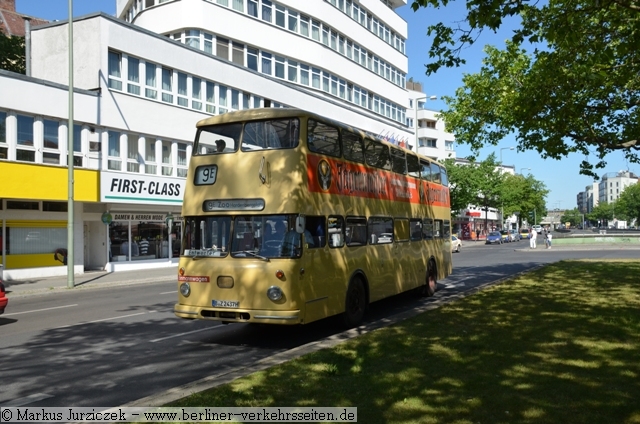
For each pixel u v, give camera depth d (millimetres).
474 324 9773
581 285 15656
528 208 88812
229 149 9586
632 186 130625
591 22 13664
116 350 9070
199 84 30109
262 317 8773
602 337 8352
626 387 5824
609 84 14492
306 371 6742
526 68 17375
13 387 6891
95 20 25078
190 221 9688
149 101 27312
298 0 36938
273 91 34375
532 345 7926
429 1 8992
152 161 28031
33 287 20219
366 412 5227
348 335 9609
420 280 15141
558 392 5691
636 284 15508
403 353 7609
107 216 25062
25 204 23000
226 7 32406
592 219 185875
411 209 14719
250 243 9117
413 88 84812
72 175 20516
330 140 10336
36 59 26797
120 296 17578
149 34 27188
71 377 7348
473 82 19422
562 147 15789
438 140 81000
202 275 9320
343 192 10688
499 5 8625
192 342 9734
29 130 22344
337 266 10219
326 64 39312
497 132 19812
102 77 25047
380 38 47812
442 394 5715
